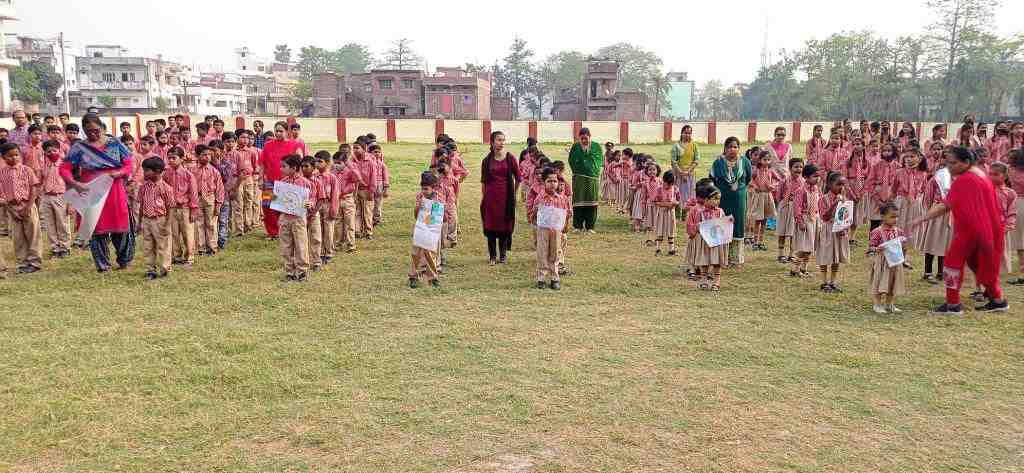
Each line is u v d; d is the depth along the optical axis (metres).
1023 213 9.11
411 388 5.47
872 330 7.05
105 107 75.06
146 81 78.31
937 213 7.73
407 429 4.77
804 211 9.29
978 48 74.38
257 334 6.75
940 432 4.78
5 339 6.52
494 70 107.62
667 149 32.78
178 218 9.57
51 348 6.28
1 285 8.60
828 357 6.23
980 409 5.15
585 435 4.70
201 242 10.65
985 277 7.61
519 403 5.19
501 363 6.03
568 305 7.96
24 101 64.06
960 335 6.87
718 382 5.63
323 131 35.12
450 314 7.53
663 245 11.84
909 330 7.05
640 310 7.77
